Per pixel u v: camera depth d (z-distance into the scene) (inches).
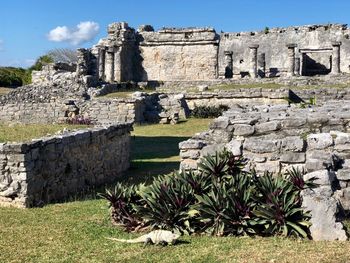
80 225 420.5
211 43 2406.5
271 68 2364.7
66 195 575.5
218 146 508.1
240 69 2415.1
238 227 371.2
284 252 321.7
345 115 518.3
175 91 1670.8
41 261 336.2
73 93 1565.0
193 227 381.4
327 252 317.1
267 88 1598.2
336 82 1829.5
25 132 862.5
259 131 520.4
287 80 1854.1
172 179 420.8
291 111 600.7
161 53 2471.7
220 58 2439.7
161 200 392.8
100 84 1763.0
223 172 427.8
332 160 430.3
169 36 2456.9
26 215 461.4
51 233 400.2
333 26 2333.9
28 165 498.6
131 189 432.5
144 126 1309.1
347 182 407.8
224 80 1958.7
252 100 1536.7
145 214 393.7
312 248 327.3
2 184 498.3
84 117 1360.7
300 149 465.1
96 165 658.8
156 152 921.5
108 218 438.3
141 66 2500.0
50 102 1428.4
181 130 1226.6
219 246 343.9
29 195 498.0
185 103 1507.1
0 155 498.0
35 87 1606.8
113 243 369.4
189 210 383.2
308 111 585.0
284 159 467.2
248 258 315.9
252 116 548.1
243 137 520.1
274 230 363.6
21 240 383.2
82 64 2069.4
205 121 1358.3
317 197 360.5
